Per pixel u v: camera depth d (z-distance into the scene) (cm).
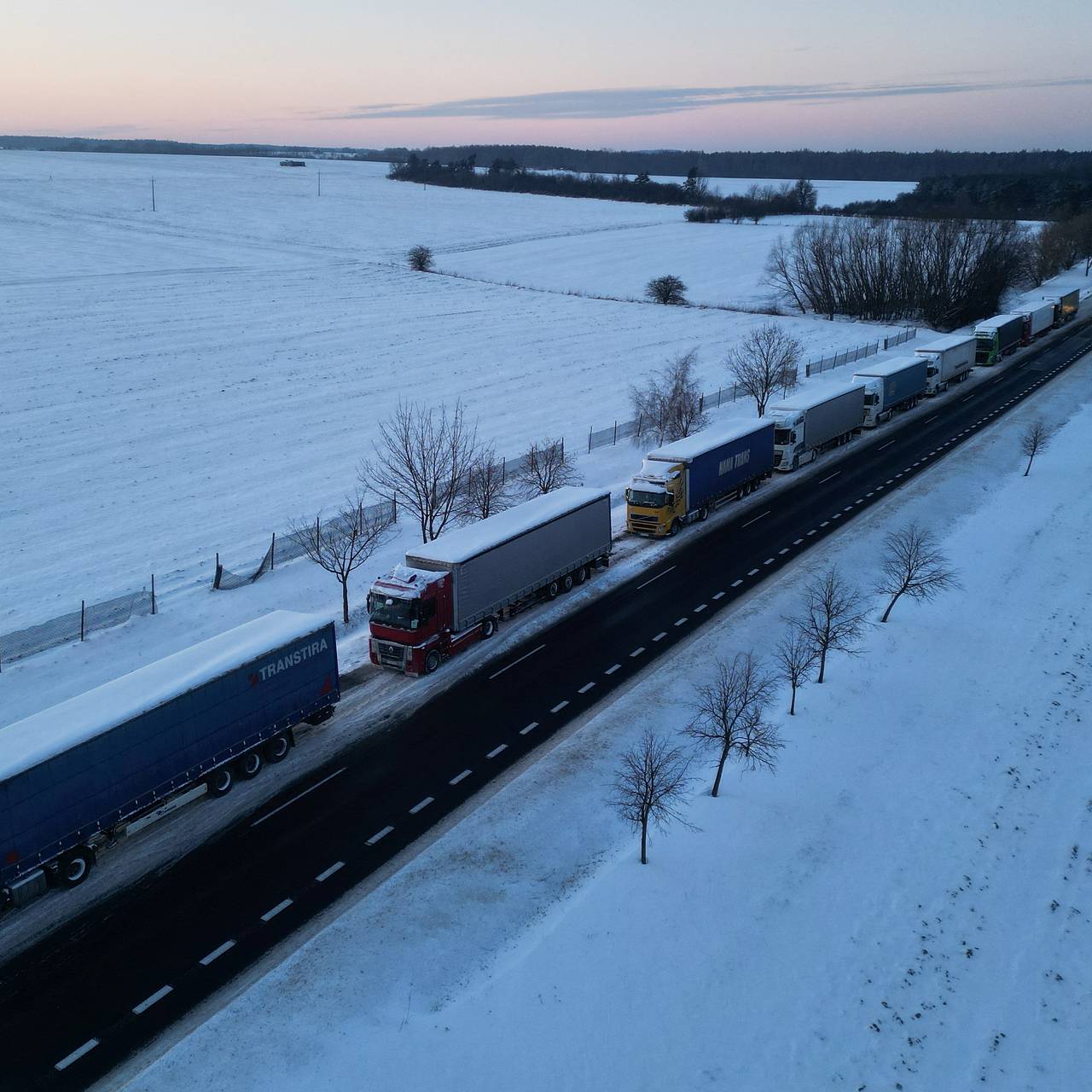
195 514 4606
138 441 5734
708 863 2136
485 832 2275
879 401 6153
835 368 7844
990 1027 1769
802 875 2120
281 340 8544
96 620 3331
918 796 2441
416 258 12900
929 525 4381
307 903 2081
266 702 2556
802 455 5444
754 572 3944
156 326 8769
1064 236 13875
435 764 2614
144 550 4156
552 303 11050
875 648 3197
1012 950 1962
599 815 2336
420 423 6084
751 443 4884
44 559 4059
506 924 1977
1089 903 2112
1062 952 1966
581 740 2670
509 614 3528
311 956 1892
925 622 3406
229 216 16800
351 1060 1647
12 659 3100
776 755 2564
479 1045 1670
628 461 5500
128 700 2272
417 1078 1608
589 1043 1678
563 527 3650
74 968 1902
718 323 10006
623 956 1867
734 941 1922
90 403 6456
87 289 10144
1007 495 4838
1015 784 2520
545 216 19525
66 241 13075
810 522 4528
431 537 4069
